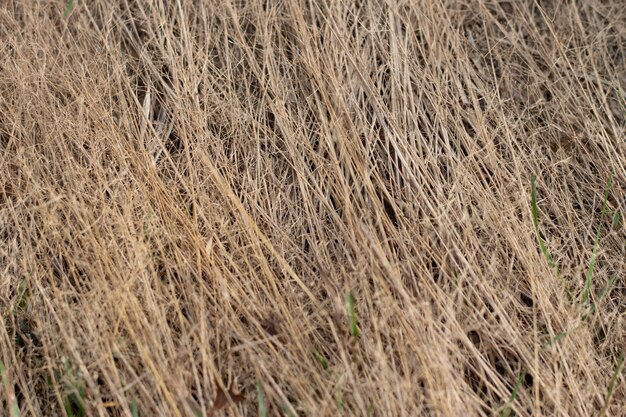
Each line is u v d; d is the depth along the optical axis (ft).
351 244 7.61
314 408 6.43
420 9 9.70
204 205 7.96
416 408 6.48
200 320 6.92
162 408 6.61
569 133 8.93
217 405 6.64
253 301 7.24
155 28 9.60
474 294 7.45
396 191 8.18
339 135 8.32
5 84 8.84
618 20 10.05
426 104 8.93
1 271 7.59
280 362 6.71
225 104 8.82
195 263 7.52
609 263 7.97
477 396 6.77
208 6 9.76
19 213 7.90
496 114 8.96
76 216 7.58
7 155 8.34
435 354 6.68
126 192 7.86
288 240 7.82
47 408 6.86
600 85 9.17
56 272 7.62
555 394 6.81
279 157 8.63
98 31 9.43
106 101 8.82
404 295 6.91
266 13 9.62
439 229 7.73
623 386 7.03
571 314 7.30
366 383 6.66
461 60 9.30
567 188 8.49
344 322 7.11
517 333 7.16
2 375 6.75
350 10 9.61
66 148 8.16
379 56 9.37
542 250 7.60
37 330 7.14
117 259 7.27
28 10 9.57
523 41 9.77
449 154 8.42
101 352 6.75
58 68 9.02
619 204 8.28
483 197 8.05
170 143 8.68
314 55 9.15
